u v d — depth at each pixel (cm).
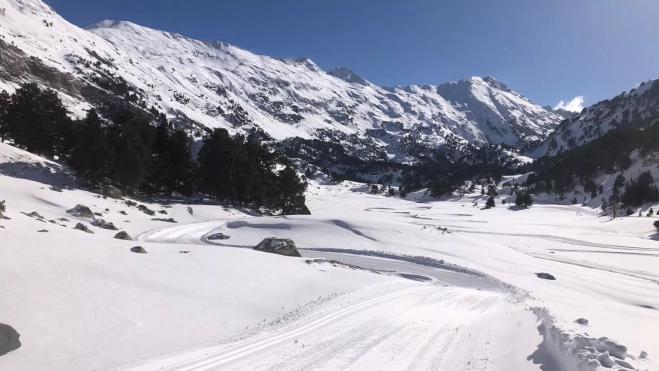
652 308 2550
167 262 1734
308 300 1631
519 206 15250
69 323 1065
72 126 5772
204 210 5781
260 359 917
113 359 939
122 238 2909
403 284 2241
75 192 4344
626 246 6091
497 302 1992
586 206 14412
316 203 15262
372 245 4034
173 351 1022
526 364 838
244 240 4088
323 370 838
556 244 6266
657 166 13938
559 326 928
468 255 3841
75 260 1462
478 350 980
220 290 1550
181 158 6253
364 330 1188
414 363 880
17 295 1119
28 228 1980
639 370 625
